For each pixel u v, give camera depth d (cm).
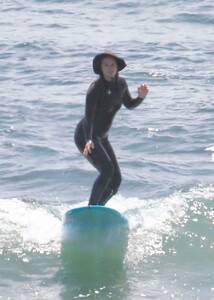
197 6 8350
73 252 3325
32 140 4838
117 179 3478
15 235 3453
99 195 3441
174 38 7219
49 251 3331
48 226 3541
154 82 5959
